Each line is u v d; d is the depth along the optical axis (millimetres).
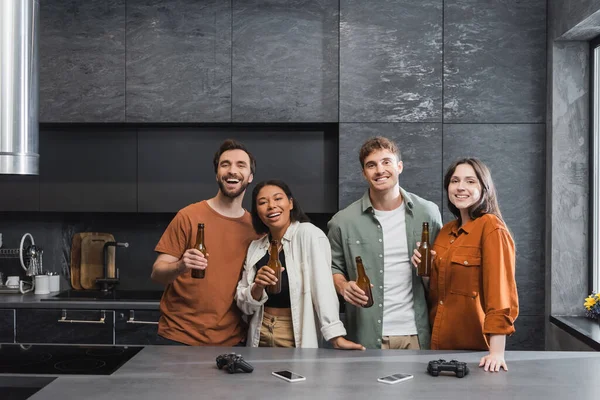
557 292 3965
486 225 2412
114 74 4207
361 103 4105
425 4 4086
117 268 4801
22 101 2924
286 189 2705
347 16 4105
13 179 4438
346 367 2193
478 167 2504
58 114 4211
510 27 4066
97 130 4441
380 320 2812
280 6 4156
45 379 2090
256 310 2678
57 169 4441
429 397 1861
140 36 4191
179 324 2842
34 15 2990
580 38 3861
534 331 4074
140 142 4438
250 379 2047
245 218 2934
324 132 4391
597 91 3842
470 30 4074
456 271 2473
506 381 2023
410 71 4090
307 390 1929
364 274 2551
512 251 2359
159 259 2893
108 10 4191
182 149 4434
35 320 4113
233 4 4164
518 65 4074
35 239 4789
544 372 2133
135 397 1864
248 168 2850
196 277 2586
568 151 3949
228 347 2494
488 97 4074
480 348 2475
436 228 2883
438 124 4090
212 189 4438
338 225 2961
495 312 2242
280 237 2697
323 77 4148
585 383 2004
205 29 4180
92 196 4441
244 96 4176
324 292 2559
